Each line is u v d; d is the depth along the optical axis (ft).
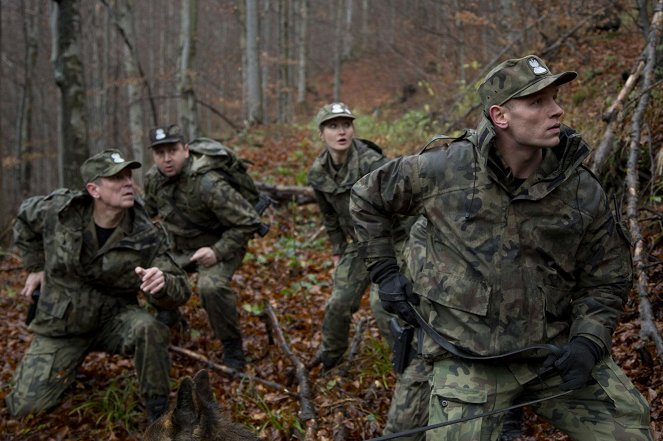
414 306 8.99
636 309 14.46
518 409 12.03
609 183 18.43
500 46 40.40
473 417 7.95
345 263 15.75
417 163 8.62
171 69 93.71
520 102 7.77
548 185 7.95
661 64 19.48
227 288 16.52
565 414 8.24
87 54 91.76
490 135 7.99
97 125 81.05
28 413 13.85
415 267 8.90
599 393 8.09
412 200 8.80
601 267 8.35
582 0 32.09
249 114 72.54
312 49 143.02
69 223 14.19
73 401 15.46
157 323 14.21
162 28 105.19
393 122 50.88
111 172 13.55
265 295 21.98
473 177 8.19
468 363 8.34
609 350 8.28
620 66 27.45
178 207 17.54
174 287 14.14
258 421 13.83
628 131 18.19
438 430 8.21
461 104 37.91
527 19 35.65
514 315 8.05
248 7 71.05
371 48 118.52
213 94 103.24
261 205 18.11
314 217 30.19
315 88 117.60
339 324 15.51
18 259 31.04
